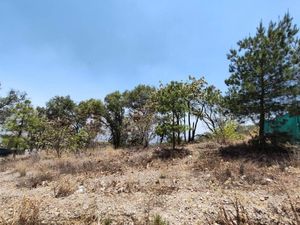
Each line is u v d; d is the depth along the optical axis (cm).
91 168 1084
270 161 923
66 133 1845
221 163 960
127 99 2908
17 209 554
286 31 1104
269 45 1096
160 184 752
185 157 1170
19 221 499
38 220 507
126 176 896
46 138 1834
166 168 995
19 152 2412
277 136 1106
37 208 532
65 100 3362
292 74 1054
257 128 1430
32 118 2156
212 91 1784
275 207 496
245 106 1135
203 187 699
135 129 2195
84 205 582
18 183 898
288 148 1097
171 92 1371
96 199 628
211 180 755
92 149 1933
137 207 559
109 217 512
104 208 559
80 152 1733
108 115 2891
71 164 1213
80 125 2708
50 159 1598
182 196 618
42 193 716
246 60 1113
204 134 1902
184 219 481
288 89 1063
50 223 497
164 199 603
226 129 1571
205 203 554
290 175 748
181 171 922
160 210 534
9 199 682
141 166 1077
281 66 1066
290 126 1246
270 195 585
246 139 1480
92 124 2386
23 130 2166
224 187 679
